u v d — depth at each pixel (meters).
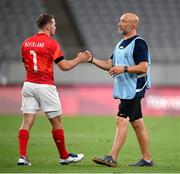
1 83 83.56
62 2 102.62
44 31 32.59
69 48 93.62
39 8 101.56
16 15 100.50
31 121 32.69
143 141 33.16
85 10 102.06
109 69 33.69
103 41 97.56
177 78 83.62
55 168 30.86
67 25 99.62
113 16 101.56
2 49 93.06
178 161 36.66
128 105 32.44
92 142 48.84
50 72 32.44
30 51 32.19
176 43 97.12
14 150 41.62
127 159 37.56
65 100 83.44
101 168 31.09
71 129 61.94
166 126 66.69
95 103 83.44
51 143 46.81
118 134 32.31
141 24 100.12
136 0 103.69
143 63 31.88
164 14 101.75
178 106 83.44
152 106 83.44
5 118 74.75
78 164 33.41
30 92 32.34
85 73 83.62
